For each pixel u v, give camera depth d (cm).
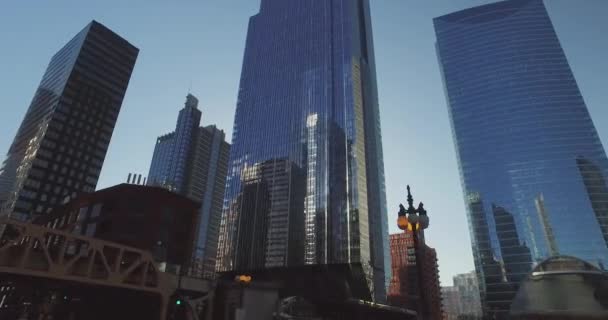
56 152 15200
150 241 6944
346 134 15800
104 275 4209
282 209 16012
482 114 18338
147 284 4591
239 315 4959
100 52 18075
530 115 17338
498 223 16262
